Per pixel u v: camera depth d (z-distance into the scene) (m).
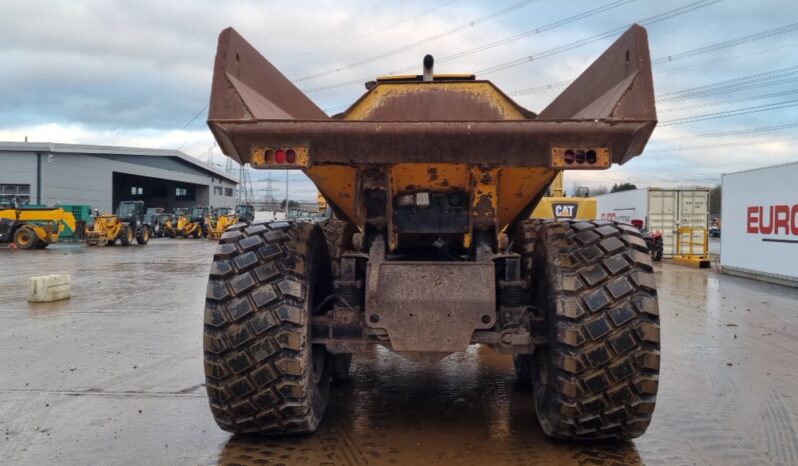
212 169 66.75
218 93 3.02
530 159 3.05
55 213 26.56
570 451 3.48
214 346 3.30
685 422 4.00
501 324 3.36
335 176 3.78
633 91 2.91
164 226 44.12
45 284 10.00
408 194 3.65
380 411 4.24
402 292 3.25
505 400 4.53
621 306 3.17
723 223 15.79
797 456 3.44
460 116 4.27
